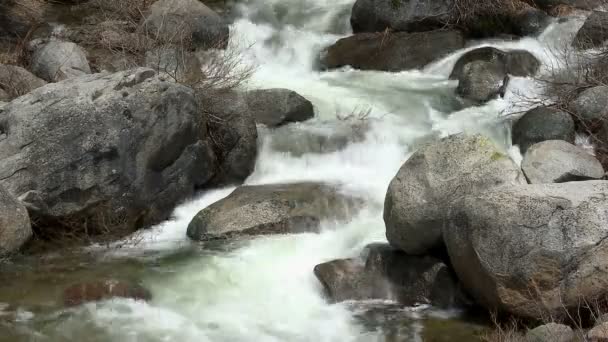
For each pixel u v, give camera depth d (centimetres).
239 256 1317
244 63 1994
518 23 2098
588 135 1639
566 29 2045
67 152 1391
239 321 1147
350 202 1440
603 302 1063
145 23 1997
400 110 1781
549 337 1020
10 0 2025
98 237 1405
